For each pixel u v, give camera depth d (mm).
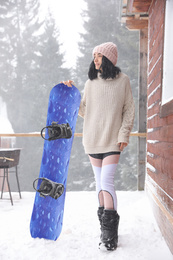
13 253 2340
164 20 2969
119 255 2301
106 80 2580
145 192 4570
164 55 2941
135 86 22156
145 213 3521
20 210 3832
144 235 2738
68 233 2816
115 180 20594
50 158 2689
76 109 2713
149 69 4281
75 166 22734
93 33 26125
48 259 2232
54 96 2811
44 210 2643
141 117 5121
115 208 2479
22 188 24156
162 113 2828
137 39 22875
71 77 27609
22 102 27609
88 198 4539
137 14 4844
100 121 2551
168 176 2598
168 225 2436
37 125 27031
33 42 28719
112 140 2521
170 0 2848
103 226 2430
